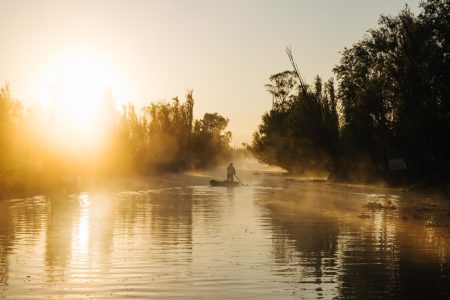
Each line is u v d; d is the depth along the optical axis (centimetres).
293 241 1870
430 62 4944
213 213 2778
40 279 1312
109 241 1861
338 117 6538
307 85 6656
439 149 5100
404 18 5478
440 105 4984
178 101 9181
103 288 1229
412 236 1988
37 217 2567
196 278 1323
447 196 4034
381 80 5781
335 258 1571
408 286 1254
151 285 1256
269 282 1287
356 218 2569
